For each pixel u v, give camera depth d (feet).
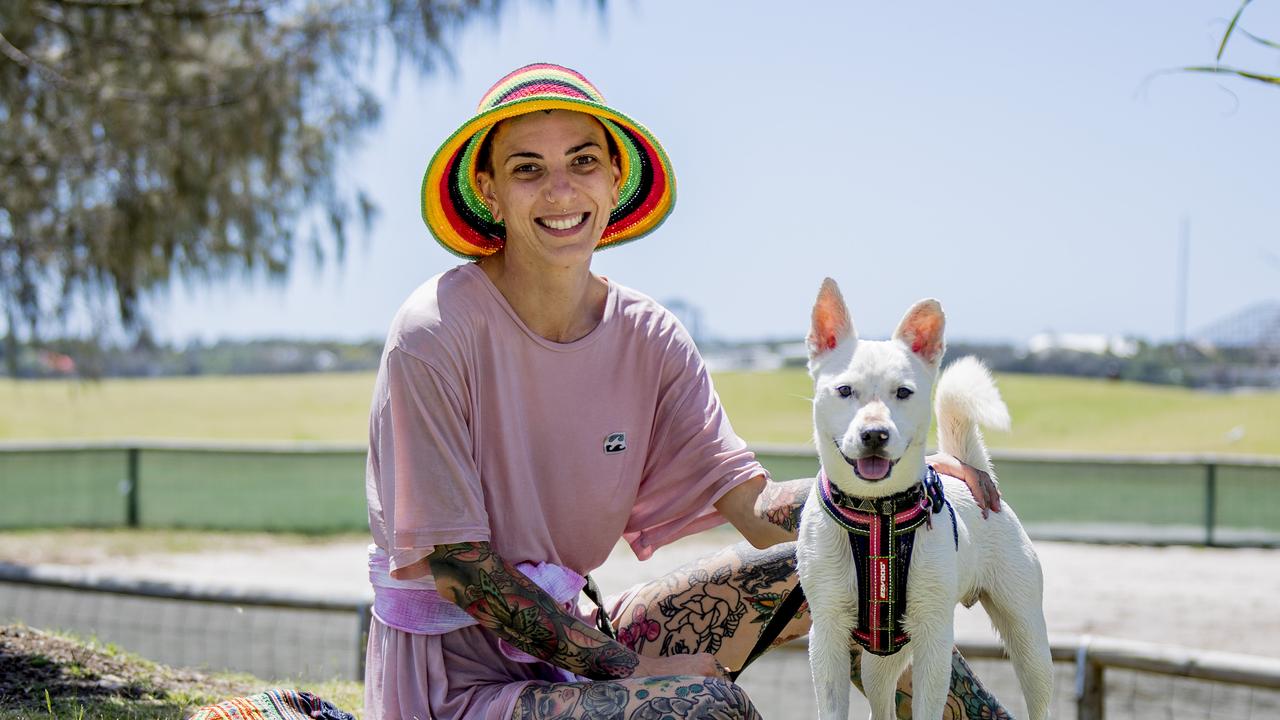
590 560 11.25
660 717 9.30
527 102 10.23
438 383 10.01
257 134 32.63
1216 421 87.10
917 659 10.60
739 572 11.28
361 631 19.88
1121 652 18.13
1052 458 49.85
